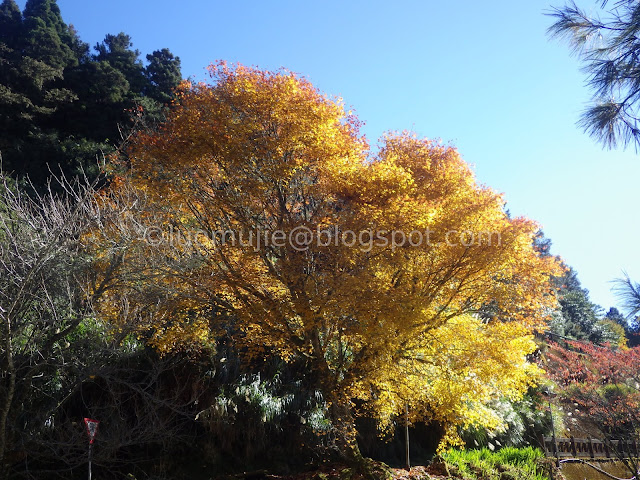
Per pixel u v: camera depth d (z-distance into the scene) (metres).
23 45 29.25
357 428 12.02
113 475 9.42
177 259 9.41
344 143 9.80
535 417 14.53
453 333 10.26
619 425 10.69
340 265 9.39
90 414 9.80
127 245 8.70
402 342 10.00
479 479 10.77
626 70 4.10
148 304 9.48
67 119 25.95
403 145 11.52
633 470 10.68
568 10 4.33
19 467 8.86
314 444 10.95
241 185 9.48
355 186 9.29
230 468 10.27
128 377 10.45
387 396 10.24
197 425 10.72
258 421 10.78
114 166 11.49
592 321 30.81
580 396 11.35
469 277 10.18
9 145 22.80
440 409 9.88
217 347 11.99
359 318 9.01
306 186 9.94
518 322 10.18
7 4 33.00
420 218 9.09
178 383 10.46
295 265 9.20
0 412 7.97
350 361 10.91
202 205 10.28
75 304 9.01
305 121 9.17
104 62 27.73
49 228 8.56
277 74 9.80
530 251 10.29
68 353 9.12
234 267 9.96
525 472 11.12
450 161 11.13
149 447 10.12
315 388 11.97
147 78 31.09
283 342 10.19
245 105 9.51
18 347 8.39
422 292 10.05
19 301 8.08
